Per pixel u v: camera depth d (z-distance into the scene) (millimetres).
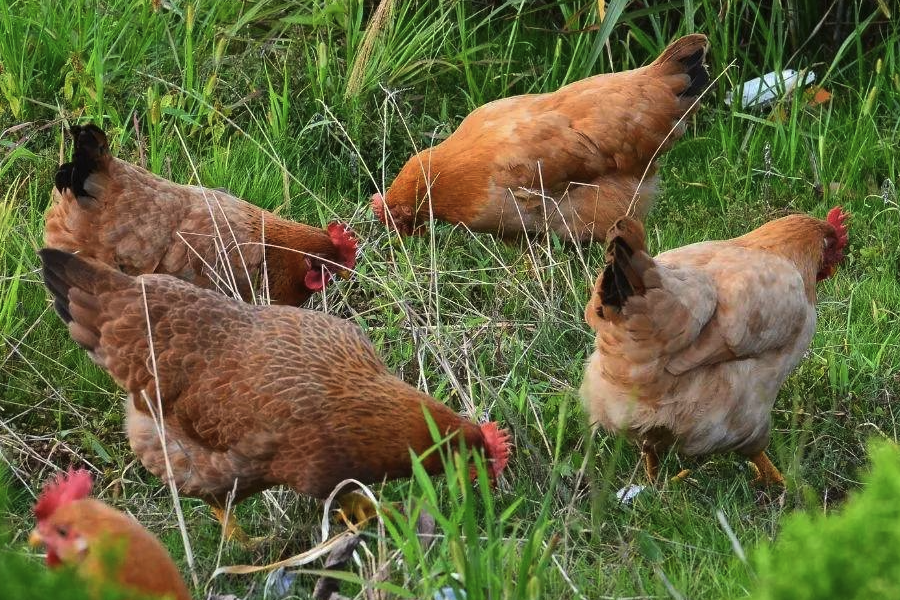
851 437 8156
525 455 7480
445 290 9523
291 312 6918
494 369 8266
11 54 10773
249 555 6852
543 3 13586
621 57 13344
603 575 6273
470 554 5406
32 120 10727
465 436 6477
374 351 6938
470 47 13070
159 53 11656
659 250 10430
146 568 4168
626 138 9969
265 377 6492
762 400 7613
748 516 7355
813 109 12820
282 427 6445
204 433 6582
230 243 8414
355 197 11227
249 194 10383
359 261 9680
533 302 8891
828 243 8281
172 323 6629
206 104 10398
